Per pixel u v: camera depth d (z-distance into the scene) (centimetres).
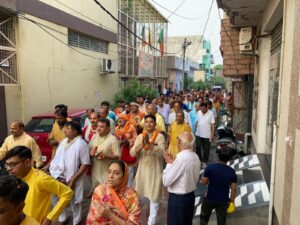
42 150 742
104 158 505
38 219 306
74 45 1403
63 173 474
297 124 345
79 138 479
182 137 414
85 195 633
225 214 438
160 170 497
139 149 490
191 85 4375
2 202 187
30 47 1066
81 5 1420
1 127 927
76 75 1405
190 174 400
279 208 431
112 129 722
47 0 1160
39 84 1122
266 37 788
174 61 3428
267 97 793
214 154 997
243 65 1203
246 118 1273
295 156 345
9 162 297
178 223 406
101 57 1670
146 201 606
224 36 1224
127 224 267
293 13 402
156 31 2734
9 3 913
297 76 359
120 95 1736
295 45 378
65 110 615
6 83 970
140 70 2275
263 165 692
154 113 707
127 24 2050
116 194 276
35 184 303
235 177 434
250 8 772
